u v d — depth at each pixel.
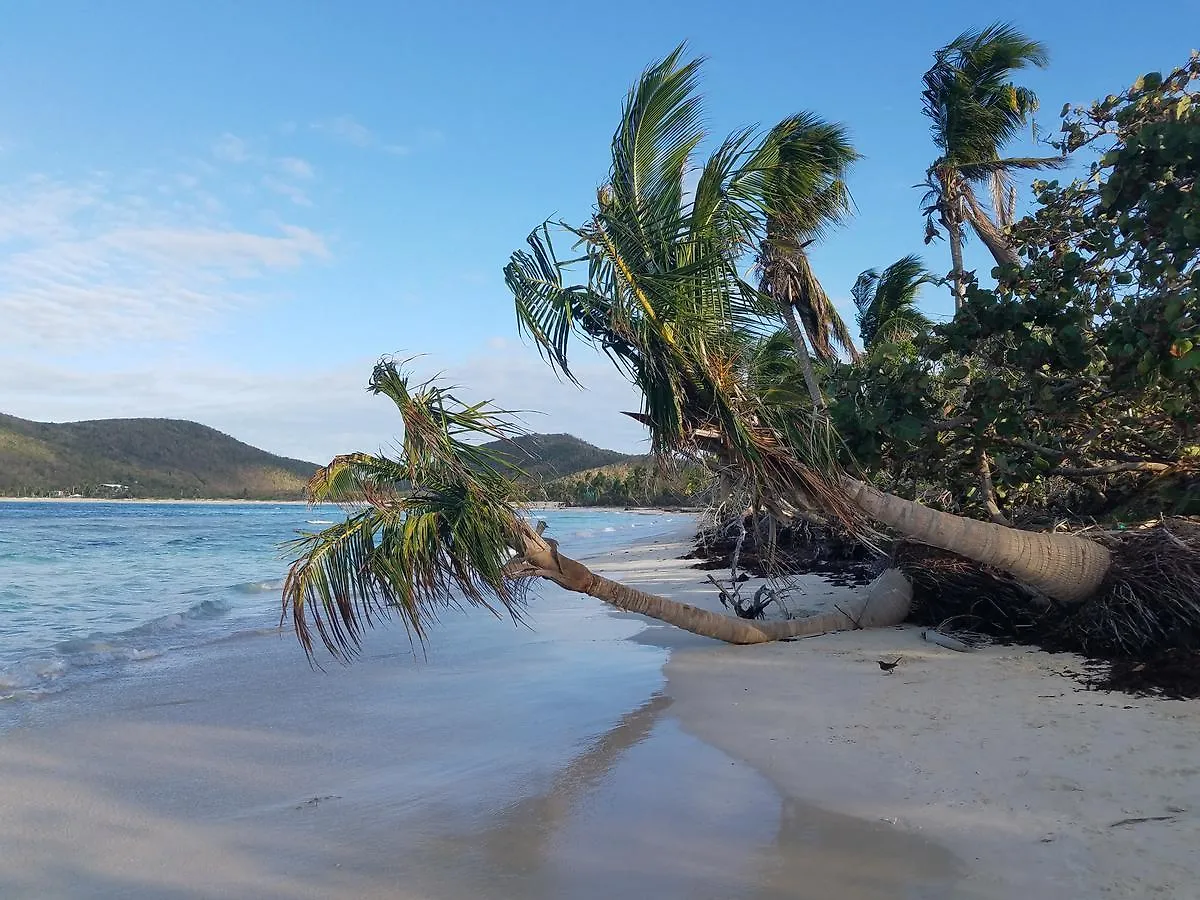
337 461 6.39
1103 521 10.34
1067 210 10.33
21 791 5.15
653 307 6.94
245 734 6.38
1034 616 8.17
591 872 3.77
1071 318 8.40
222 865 4.02
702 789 4.78
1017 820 3.96
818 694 6.65
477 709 6.99
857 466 8.47
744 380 7.59
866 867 3.64
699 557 22.72
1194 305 7.02
